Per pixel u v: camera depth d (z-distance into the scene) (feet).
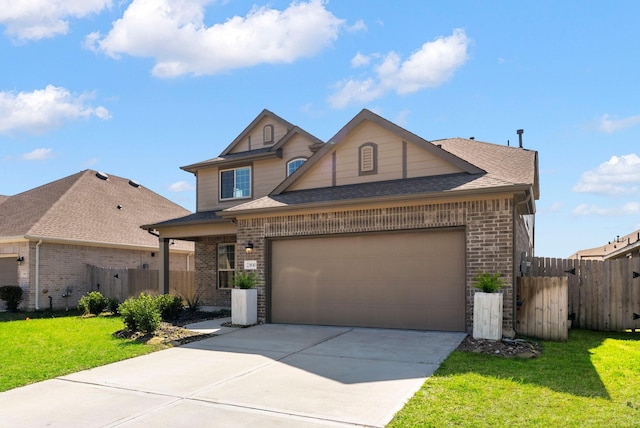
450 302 34.01
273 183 59.57
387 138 41.78
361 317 37.27
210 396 19.93
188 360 26.91
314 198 40.47
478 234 32.55
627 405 17.58
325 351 28.37
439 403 17.95
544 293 32.27
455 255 34.09
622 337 33.71
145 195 87.97
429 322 34.63
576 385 20.18
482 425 15.64
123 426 16.63
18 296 57.77
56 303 60.85
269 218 41.57
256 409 18.08
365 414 17.16
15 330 40.16
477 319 30.09
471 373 22.24
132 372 24.34
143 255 73.87
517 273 35.04
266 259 41.50
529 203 34.24
